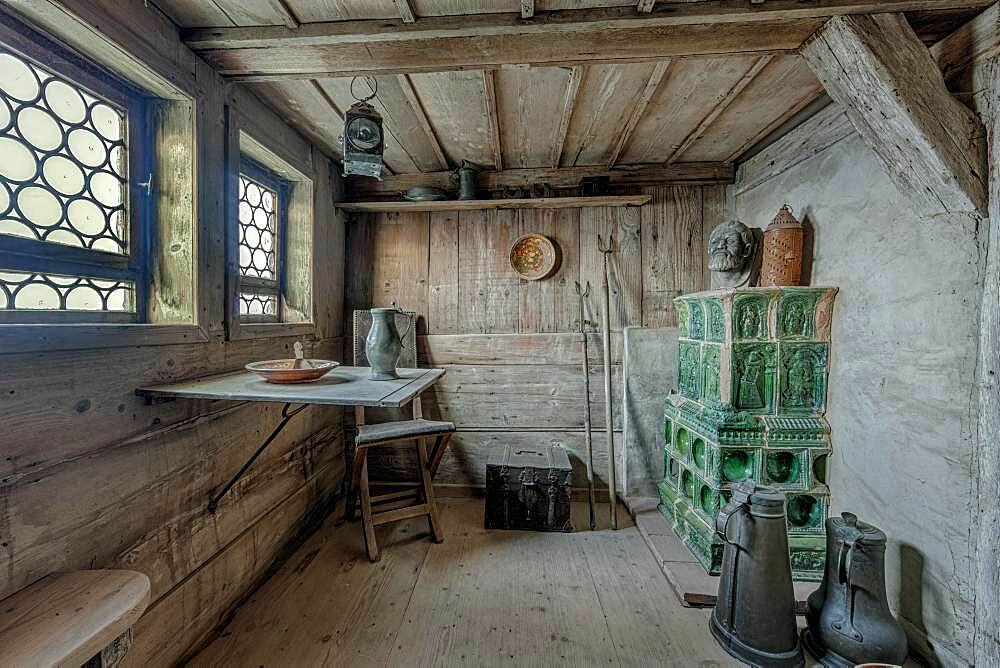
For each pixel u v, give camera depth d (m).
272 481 1.95
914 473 1.42
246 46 1.40
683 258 2.65
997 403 1.16
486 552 2.10
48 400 1.00
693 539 2.00
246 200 1.99
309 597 1.75
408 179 2.74
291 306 2.32
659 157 2.50
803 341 1.86
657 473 2.64
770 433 1.84
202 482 1.50
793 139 2.08
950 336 1.30
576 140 2.27
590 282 2.68
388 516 2.11
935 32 1.32
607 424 2.48
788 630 1.41
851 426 1.71
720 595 1.54
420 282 2.75
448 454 2.76
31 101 1.09
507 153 2.43
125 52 1.17
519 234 2.70
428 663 1.42
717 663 1.43
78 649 0.78
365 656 1.45
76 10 1.03
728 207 2.62
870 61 1.23
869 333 1.62
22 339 0.94
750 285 2.31
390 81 1.69
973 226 1.24
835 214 1.81
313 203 2.33
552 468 2.30
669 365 2.63
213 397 1.22
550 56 1.44
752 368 1.89
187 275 1.46
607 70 1.61
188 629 1.42
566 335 2.68
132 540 1.22
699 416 2.04
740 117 1.97
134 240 1.40
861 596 1.36
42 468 0.99
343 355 2.74
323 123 2.06
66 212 1.19
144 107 1.43
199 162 1.47
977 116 1.23
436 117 1.98
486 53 1.42
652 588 1.83
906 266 1.46
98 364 1.13
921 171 1.28
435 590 1.80
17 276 1.07
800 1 1.20
